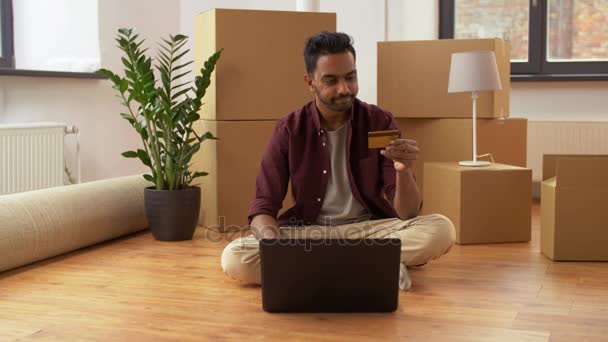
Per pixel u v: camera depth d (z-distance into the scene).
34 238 3.51
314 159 2.96
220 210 4.43
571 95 5.90
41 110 5.01
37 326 2.55
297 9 5.39
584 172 3.48
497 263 3.49
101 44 5.34
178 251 3.86
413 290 2.97
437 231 3.00
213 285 3.10
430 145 4.89
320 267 2.62
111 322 2.58
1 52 5.21
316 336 2.40
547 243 3.62
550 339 2.36
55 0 5.28
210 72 4.14
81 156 5.27
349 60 2.68
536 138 5.87
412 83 4.88
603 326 2.49
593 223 3.51
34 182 4.77
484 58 4.17
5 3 5.20
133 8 5.69
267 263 2.63
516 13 6.08
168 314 2.67
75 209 3.83
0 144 4.53
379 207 3.00
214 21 4.35
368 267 2.61
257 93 4.43
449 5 6.12
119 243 4.12
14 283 3.19
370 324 2.52
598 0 5.94
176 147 4.16
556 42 6.03
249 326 2.51
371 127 2.95
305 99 4.52
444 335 2.40
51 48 5.30
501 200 3.99
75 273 3.37
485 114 4.73
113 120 5.54
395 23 6.05
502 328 2.47
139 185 4.52
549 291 2.96
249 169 4.45
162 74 4.14
